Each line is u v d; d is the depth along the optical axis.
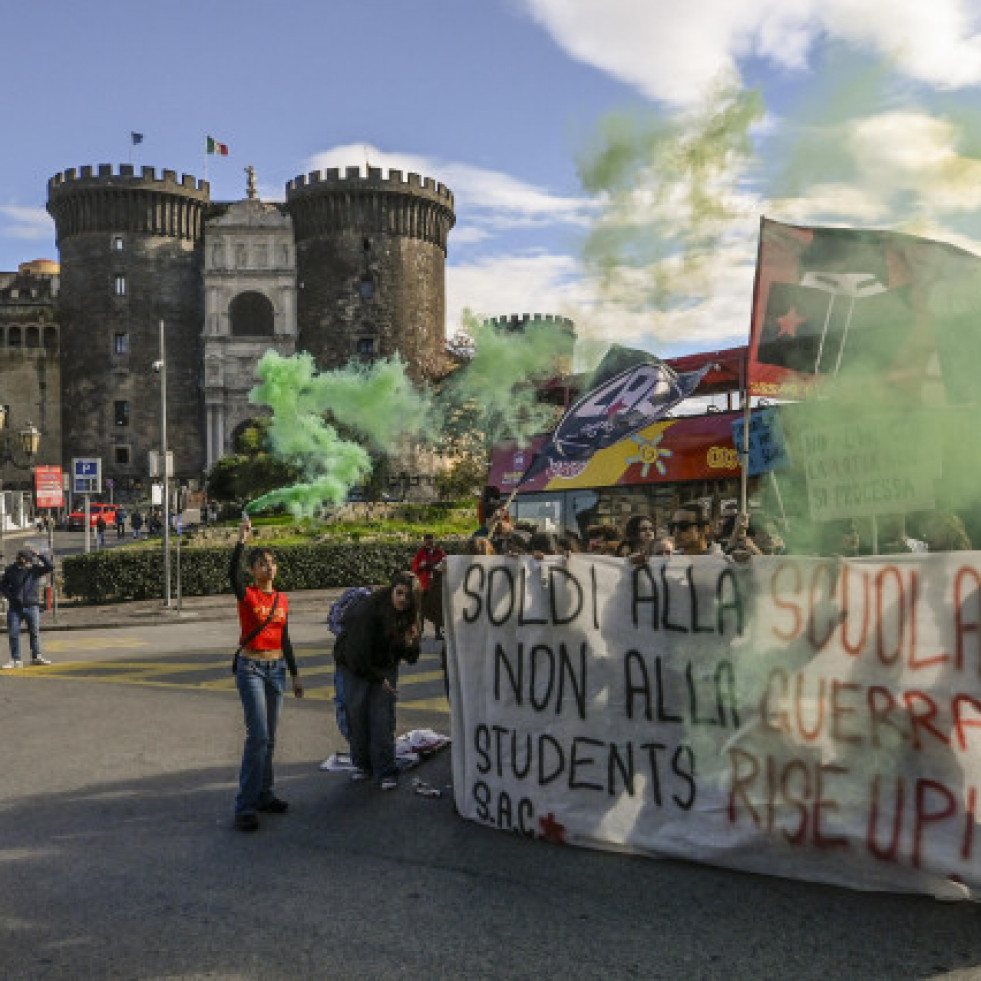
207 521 55.00
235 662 6.64
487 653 6.43
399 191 84.31
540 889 5.21
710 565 5.63
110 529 61.22
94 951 4.56
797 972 4.21
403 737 8.45
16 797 7.20
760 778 5.38
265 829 6.35
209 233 82.19
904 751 5.02
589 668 5.99
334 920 4.87
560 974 4.25
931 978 4.13
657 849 5.61
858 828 5.09
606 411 8.52
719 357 14.30
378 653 7.25
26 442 25.14
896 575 5.12
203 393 84.88
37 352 90.25
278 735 9.24
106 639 19.36
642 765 5.77
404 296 84.94
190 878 5.48
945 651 4.96
